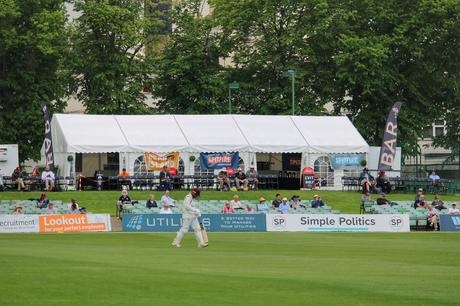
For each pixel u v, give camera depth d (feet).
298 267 117.29
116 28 336.08
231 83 329.93
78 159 310.04
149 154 280.51
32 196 260.21
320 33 347.77
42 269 108.78
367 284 97.86
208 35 360.69
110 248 149.07
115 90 339.98
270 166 321.52
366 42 346.13
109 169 310.04
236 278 101.65
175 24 373.40
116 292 88.33
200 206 230.07
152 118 293.23
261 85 357.82
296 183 299.79
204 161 284.41
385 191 286.25
